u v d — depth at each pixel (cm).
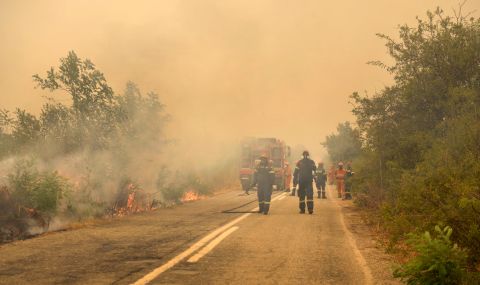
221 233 1045
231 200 2102
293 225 1202
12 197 1060
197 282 627
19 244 900
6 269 693
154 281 629
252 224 1211
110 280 632
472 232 689
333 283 633
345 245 918
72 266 714
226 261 756
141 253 816
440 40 1359
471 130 1086
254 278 651
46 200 1104
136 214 1456
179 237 991
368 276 673
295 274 678
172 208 1681
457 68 1344
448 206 748
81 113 1515
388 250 833
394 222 891
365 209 1572
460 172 895
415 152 1332
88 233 1044
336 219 1352
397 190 1241
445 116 1351
